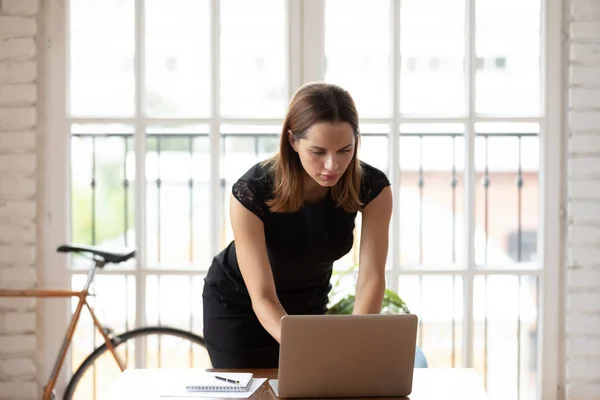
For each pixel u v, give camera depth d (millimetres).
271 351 2873
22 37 3938
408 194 6996
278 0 4328
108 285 4969
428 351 5000
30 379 4043
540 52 4035
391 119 3975
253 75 4688
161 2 4523
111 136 4754
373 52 4770
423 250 6348
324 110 2326
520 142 4691
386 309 3590
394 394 2260
